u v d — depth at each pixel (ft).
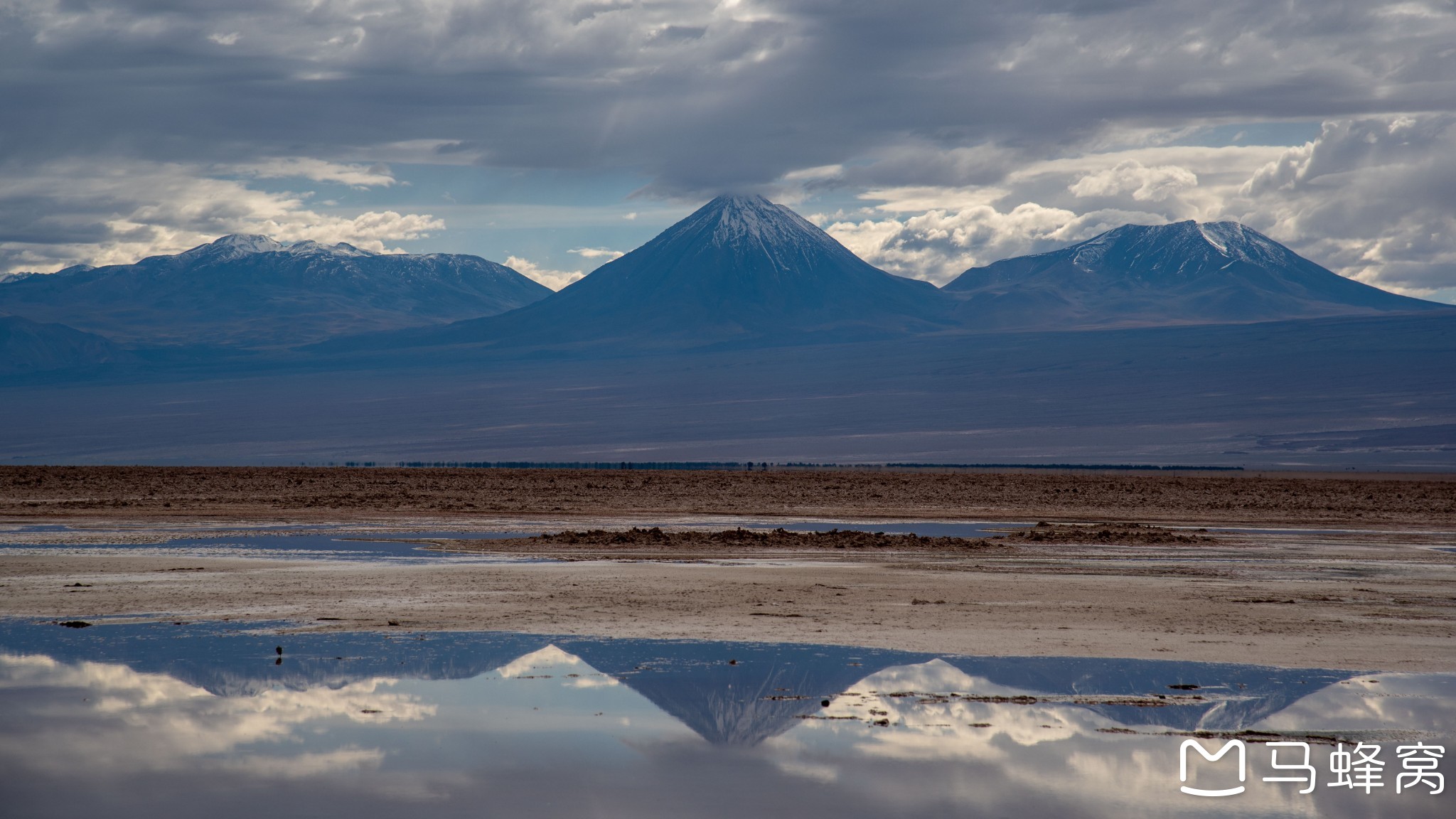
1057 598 118.21
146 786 55.98
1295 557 168.55
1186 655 88.22
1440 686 78.02
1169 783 57.47
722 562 150.61
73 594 114.52
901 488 333.83
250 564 141.59
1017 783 57.00
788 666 83.15
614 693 74.84
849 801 54.19
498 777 57.41
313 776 57.52
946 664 84.38
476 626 98.27
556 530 200.03
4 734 64.69
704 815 52.08
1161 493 336.49
